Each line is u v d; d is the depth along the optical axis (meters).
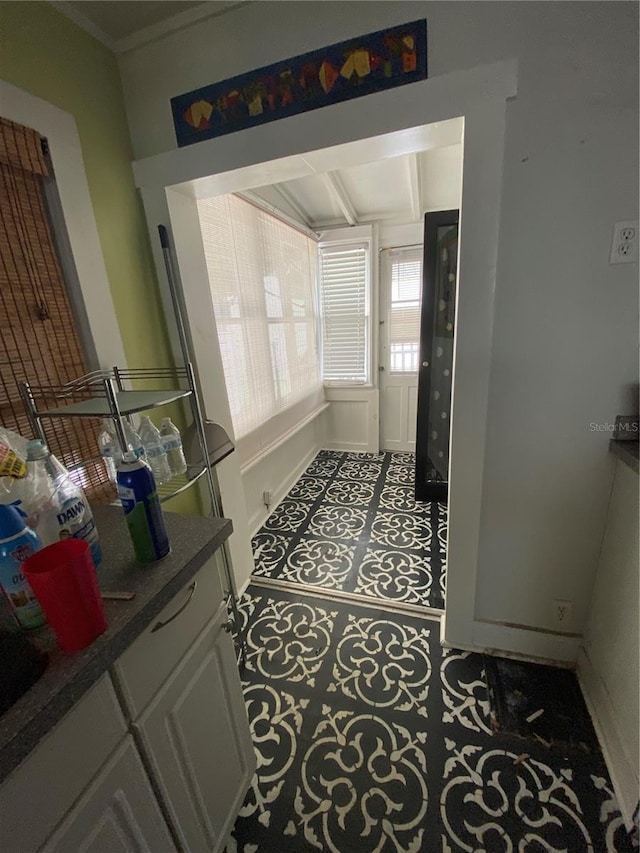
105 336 1.27
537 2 0.90
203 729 0.82
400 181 2.43
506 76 0.95
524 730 1.20
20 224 1.04
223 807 0.90
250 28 1.13
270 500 2.66
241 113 1.21
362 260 3.26
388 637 1.58
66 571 0.52
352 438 3.80
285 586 1.92
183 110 1.27
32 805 0.49
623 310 1.04
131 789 0.63
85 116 1.19
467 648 1.50
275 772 1.13
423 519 2.50
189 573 0.75
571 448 1.19
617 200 0.97
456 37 0.97
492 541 1.36
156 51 1.24
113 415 0.91
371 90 1.06
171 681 0.73
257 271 2.33
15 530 0.60
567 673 1.38
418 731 1.22
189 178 1.31
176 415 1.62
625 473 1.09
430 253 2.32
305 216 3.08
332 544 2.27
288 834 0.99
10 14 0.98
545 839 0.95
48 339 1.12
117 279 1.32
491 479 1.29
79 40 1.16
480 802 1.03
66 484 0.77
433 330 2.45
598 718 1.19
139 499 0.71
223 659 0.89
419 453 2.67
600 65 0.90
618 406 1.11
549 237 1.03
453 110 1.00
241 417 2.23
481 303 1.12
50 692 0.50
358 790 1.07
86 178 1.20
